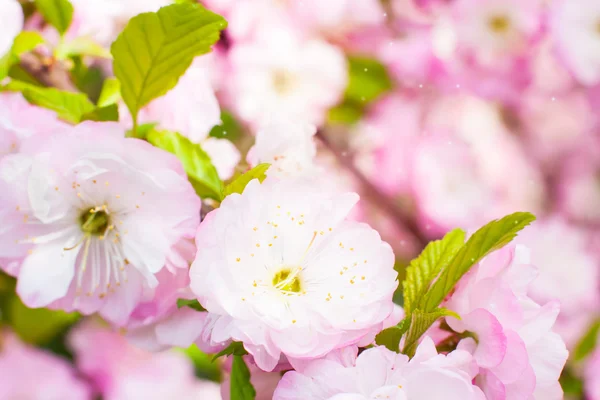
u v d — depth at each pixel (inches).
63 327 18.7
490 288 13.1
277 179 13.2
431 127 25.9
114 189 13.6
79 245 13.8
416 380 12.7
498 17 24.0
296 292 13.1
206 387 20.1
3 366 18.2
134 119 14.2
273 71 20.8
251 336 12.8
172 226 13.5
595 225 31.6
